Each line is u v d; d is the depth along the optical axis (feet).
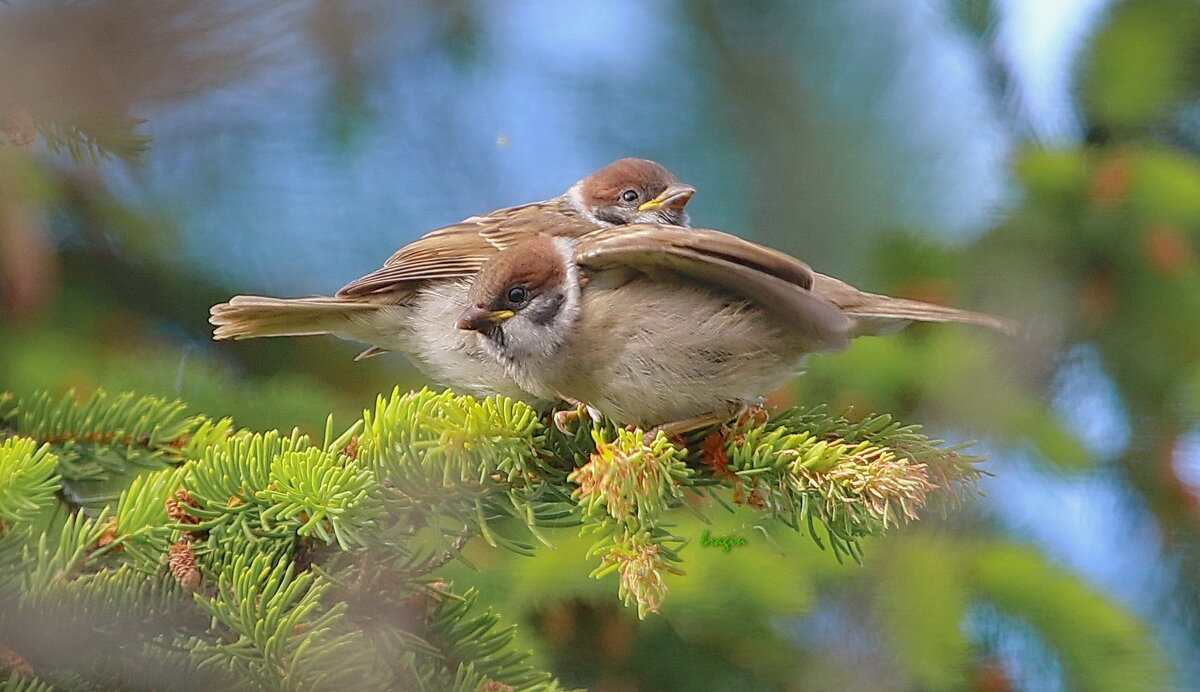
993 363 29.96
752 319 24.03
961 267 31.60
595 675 28.48
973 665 27.45
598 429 23.66
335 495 18.51
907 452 22.04
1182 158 31.14
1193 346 30.78
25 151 29.86
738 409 24.06
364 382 35.04
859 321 26.48
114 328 32.91
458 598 19.25
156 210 33.65
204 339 34.53
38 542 18.80
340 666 16.89
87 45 9.70
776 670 27.89
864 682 27.40
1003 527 29.50
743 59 35.99
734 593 27.43
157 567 18.28
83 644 17.04
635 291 24.57
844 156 34.35
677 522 27.84
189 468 19.70
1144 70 31.45
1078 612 27.25
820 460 20.22
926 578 27.61
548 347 24.91
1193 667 29.94
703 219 35.45
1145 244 30.63
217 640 17.39
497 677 18.62
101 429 23.58
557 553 27.89
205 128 19.57
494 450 20.48
